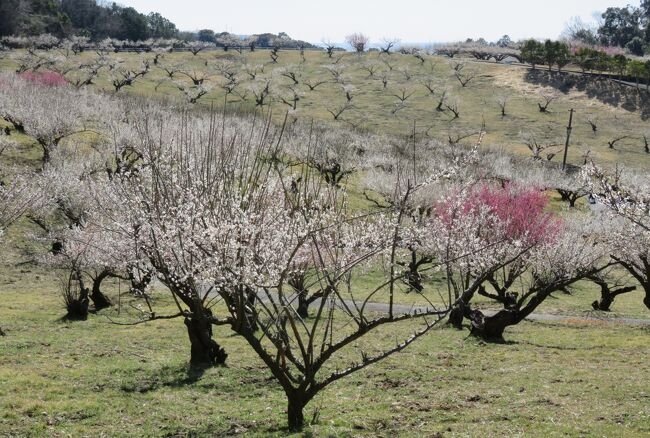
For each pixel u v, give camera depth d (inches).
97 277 1302.9
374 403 668.1
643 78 6230.3
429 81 6525.6
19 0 7003.0
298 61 7357.3
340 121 5093.5
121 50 7140.8
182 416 631.2
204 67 6752.0
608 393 681.0
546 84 6304.1
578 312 1488.7
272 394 721.6
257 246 585.0
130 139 1838.1
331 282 543.8
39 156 2288.4
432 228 1044.5
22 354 863.1
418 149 3366.1
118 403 668.1
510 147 4628.4
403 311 1352.1
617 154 4598.9
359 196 2340.1
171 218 609.0
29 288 1461.6
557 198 3144.7
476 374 798.5
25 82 3459.6
